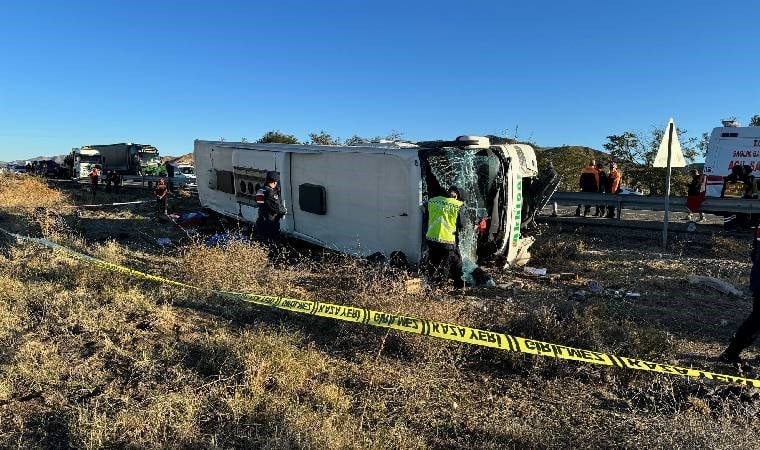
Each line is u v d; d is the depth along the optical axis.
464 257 8.06
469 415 4.11
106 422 3.68
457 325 5.58
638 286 8.06
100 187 29.66
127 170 34.28
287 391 4.22
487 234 8.60
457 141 8.33
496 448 3.64
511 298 7.25
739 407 4.10
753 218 13.00
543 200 10.29
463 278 7.70
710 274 8.70
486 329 5.64
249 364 4.45
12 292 6.32
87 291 6.57
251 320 5.89
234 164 11.75
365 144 9.23
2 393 4.06
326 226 9.26
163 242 11.09
